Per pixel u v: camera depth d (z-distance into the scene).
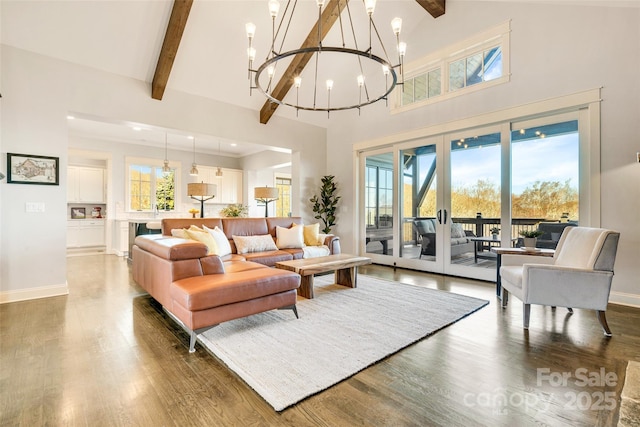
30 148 3.37
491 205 4.19
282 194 9.54
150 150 7.56
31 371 1.85
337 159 6.29
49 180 3.47
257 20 4.00
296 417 1.46
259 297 2.51
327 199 6.18
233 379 1.79
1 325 2.58
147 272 3.04
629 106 3.06
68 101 3.62
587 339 2.32
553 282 2.47
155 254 2.84
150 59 4.00
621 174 3.11
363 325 2.59
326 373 1.84
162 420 1.43
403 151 5.24
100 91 3.85
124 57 3.86
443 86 4.61
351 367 1.91
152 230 5.63
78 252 7.09
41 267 3.44
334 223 6.36
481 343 2.26
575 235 2.83
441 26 4.61
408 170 5.18
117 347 2.19
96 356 2.05
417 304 3.17
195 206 8.23
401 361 2.00
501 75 4.00
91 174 7.42
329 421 1.43
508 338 2.35
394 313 2.89
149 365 1.94
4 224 3.24
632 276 3.08
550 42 3.57
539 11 3.66
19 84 3.31
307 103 5.70
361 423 1.42
